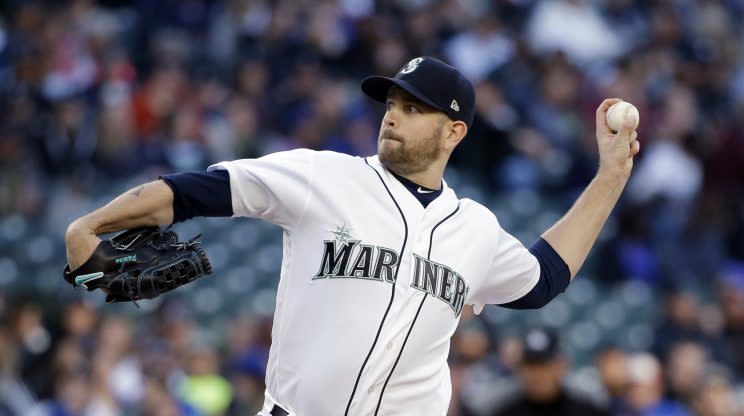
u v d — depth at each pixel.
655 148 47.66
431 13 50.38
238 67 47.25
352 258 13.43
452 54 48.81
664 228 45.28
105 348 31.22
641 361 29.73
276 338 13.77
